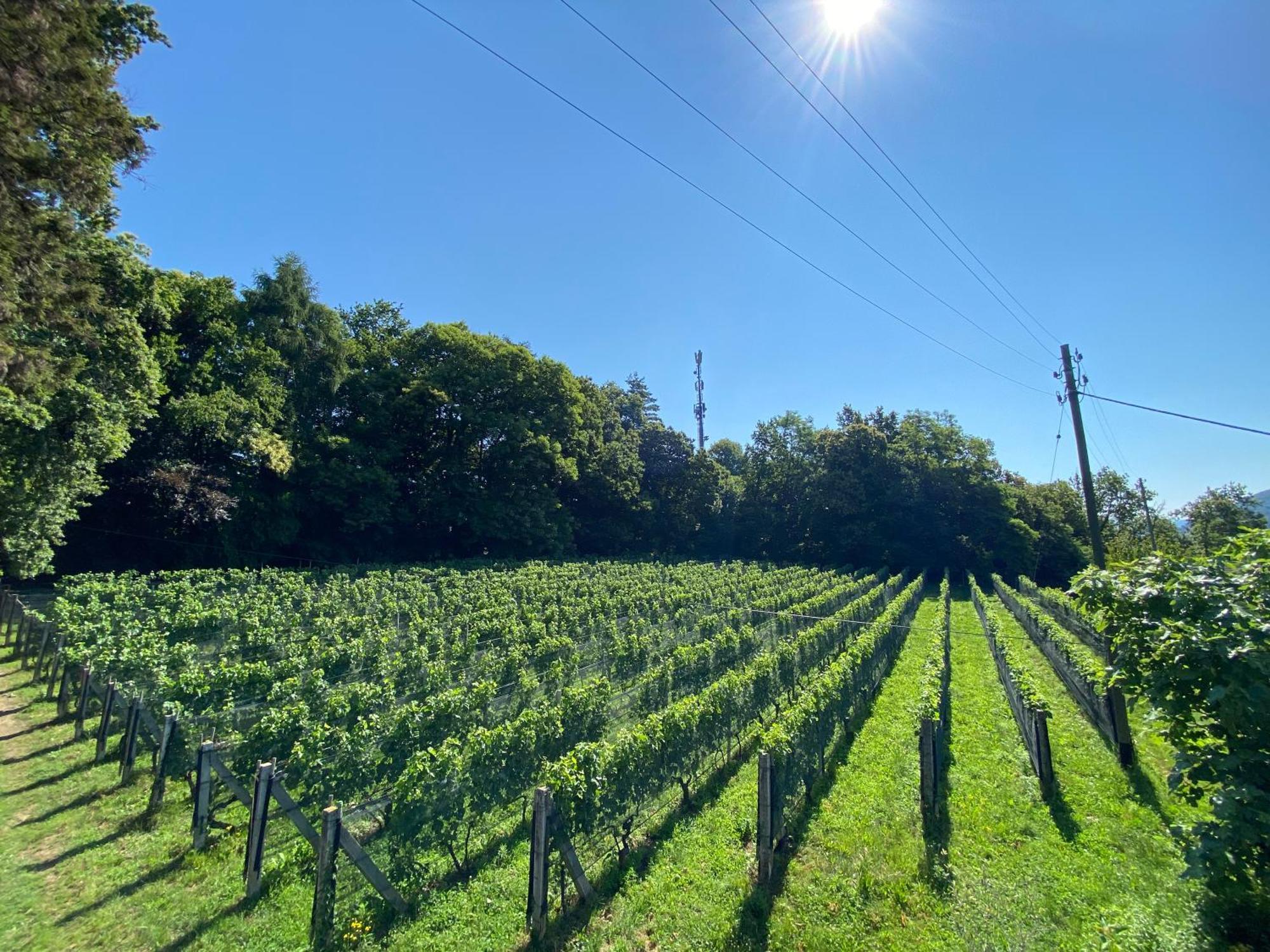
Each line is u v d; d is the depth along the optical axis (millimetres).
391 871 6531
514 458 40938
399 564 36656
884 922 6160
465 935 6090
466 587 26062
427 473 40188
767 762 7000
